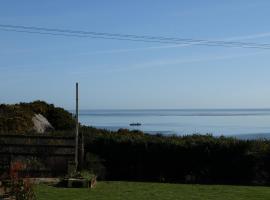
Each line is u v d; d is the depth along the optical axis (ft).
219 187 69.10
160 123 477.36
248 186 72.18
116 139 79.87
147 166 79.87
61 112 97.60
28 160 72.33
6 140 73.00
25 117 86.43
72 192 59.11
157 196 58.29
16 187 44.80
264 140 80.94
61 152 73.20
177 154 79.46
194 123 476.13
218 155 79.05
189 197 58.18
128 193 59.98
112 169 79.77
